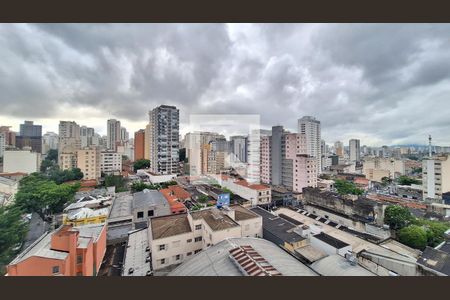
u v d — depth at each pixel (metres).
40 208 30.84
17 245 20.80
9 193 34.69
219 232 17.11
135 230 23.91
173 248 18.14
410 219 25.27
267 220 24.61
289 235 20.19
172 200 32.81
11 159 41.97
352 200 31.08
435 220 28.94
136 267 17.64
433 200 38.12
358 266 14.34
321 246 18.83
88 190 43.25
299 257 16.56
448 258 15.34
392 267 16.02
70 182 44.75
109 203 31.50
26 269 13.52
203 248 18.83
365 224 25.56
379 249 18.66
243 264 11.82
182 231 18.88
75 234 15.55
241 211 23.14
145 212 28.28
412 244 21.31
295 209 31.78
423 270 14.75
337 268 14.09
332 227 24.34
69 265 14.84
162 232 18.56
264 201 38.03
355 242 20.41
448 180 39.19
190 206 35.22
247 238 16.39
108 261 19.36
